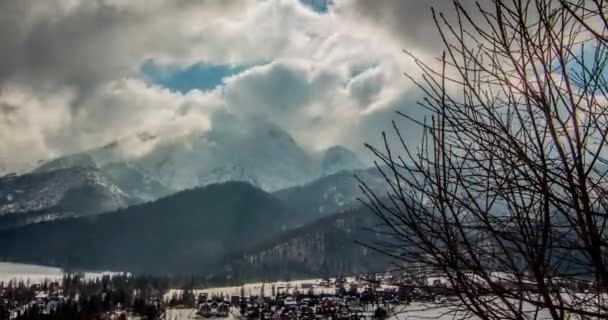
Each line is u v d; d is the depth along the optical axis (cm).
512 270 333
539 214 336
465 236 327
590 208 317
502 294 326
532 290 329
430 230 339
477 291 337
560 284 335
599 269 298
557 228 328
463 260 332
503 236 325
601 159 330
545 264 318
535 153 341
